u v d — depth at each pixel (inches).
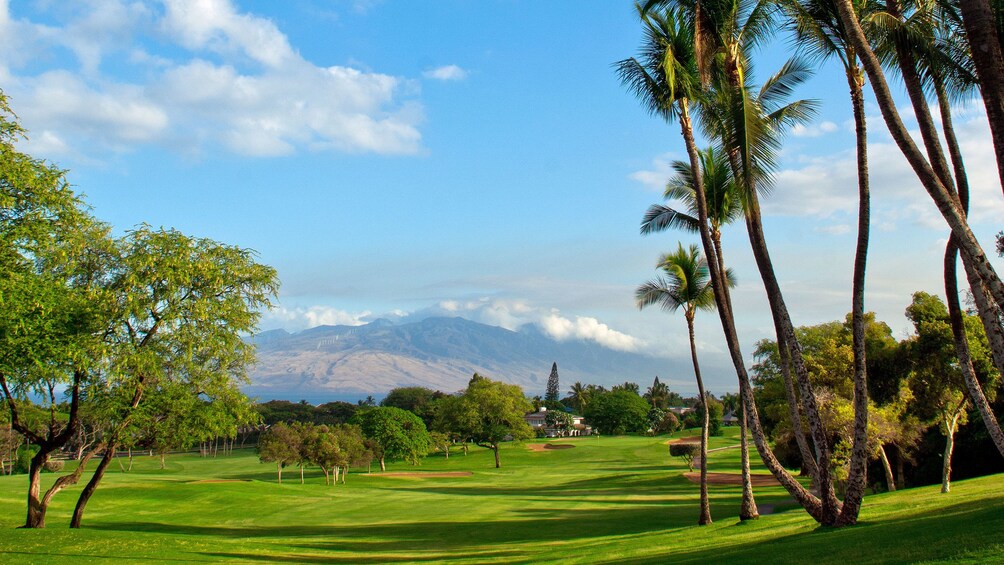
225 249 1243.2
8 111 863.1
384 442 4163.4
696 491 2381.9
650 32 926.4
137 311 1110.4
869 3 699.4
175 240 1194.0
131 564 860.0
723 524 1079.0
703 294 1221.1
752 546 684.1
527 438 4598.9
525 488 2901.1
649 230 1108.5
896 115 531.5
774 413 1712.6
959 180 704.4
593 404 7150.6
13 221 888.3
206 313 1163.9
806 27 716.7
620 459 4426.7
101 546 1009.5
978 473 1622.8
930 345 1293.1
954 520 617.3
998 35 573.9
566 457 4758.9
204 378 1211.2
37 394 1032.2
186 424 1202.6
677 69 847.7
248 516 1899.6
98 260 1176.2
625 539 1063.0
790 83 862.5
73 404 1157.7
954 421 1217.4
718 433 5999.0
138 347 1131.9
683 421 7411.4
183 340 1156.5
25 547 964.0
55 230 940.6
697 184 874.8
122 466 4234.7
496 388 4601.4
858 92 697.0
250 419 1296.8
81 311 1055.0
